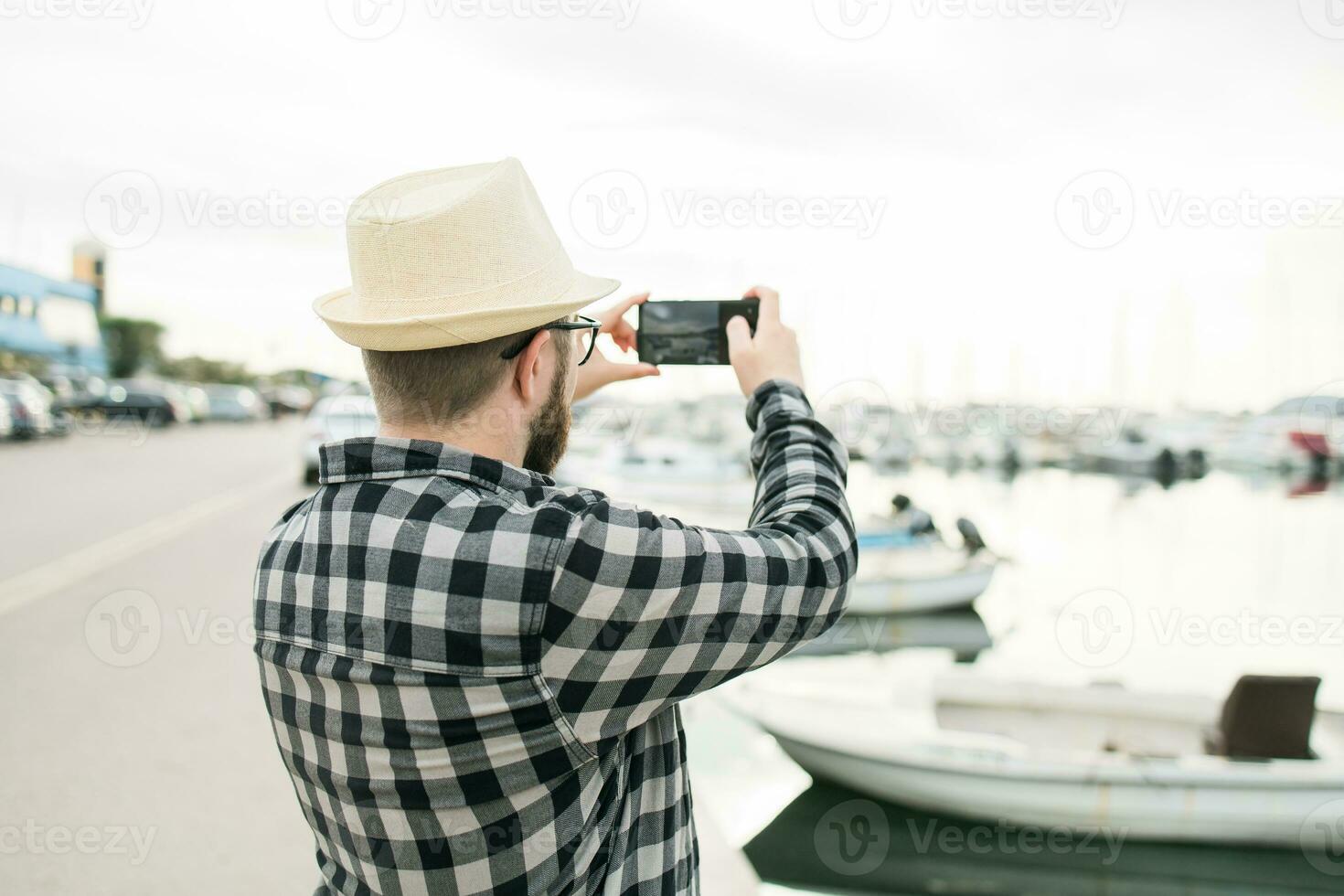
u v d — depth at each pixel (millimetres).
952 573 6898
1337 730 3799
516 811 710
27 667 4652
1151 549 11133
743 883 2867
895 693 3975
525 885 716
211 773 3428
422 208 756
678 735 888
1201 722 3887
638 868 798
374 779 720
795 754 3619
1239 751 3457
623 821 785
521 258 779
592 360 1103
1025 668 5633
